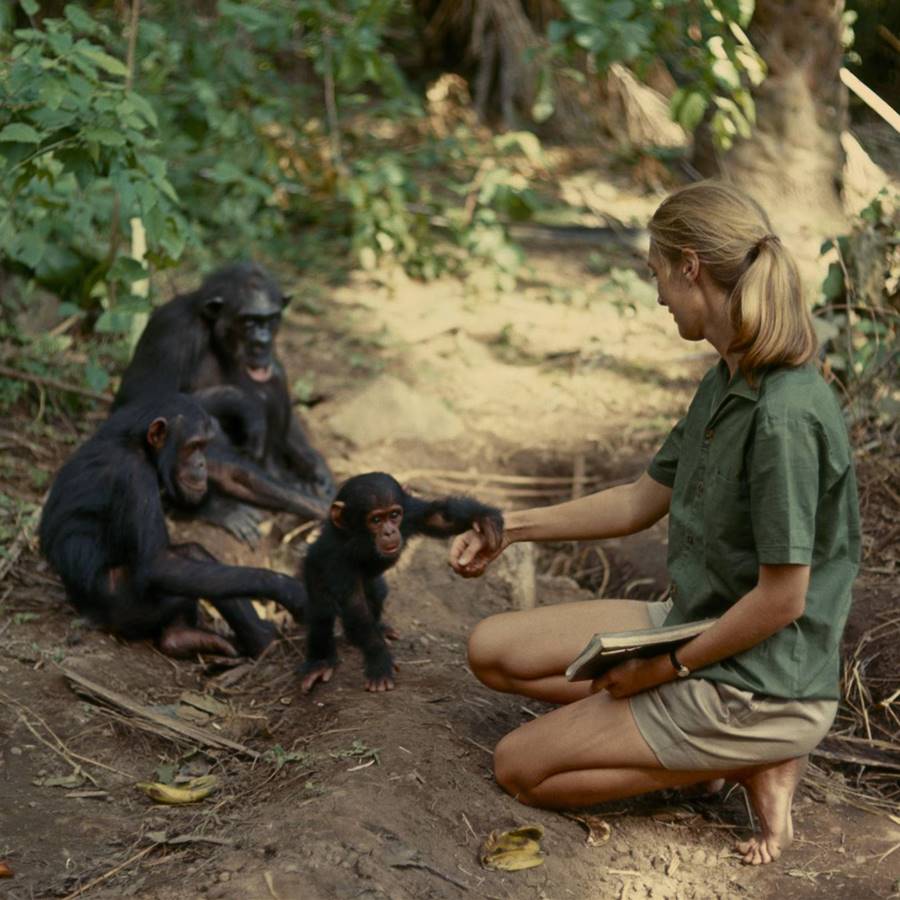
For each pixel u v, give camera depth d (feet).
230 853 13.71
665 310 35.94
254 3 35.58
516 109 50.11
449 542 24.02
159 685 18.49
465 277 37.96
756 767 14.30
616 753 14.34
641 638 13.34
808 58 32.50
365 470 26.71
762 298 12.98
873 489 22.88
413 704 17.33
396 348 32.55
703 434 14.16
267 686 18.63
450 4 52.11
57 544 19.34
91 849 14.47
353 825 13.91
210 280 25.67
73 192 28.09
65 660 18.35
